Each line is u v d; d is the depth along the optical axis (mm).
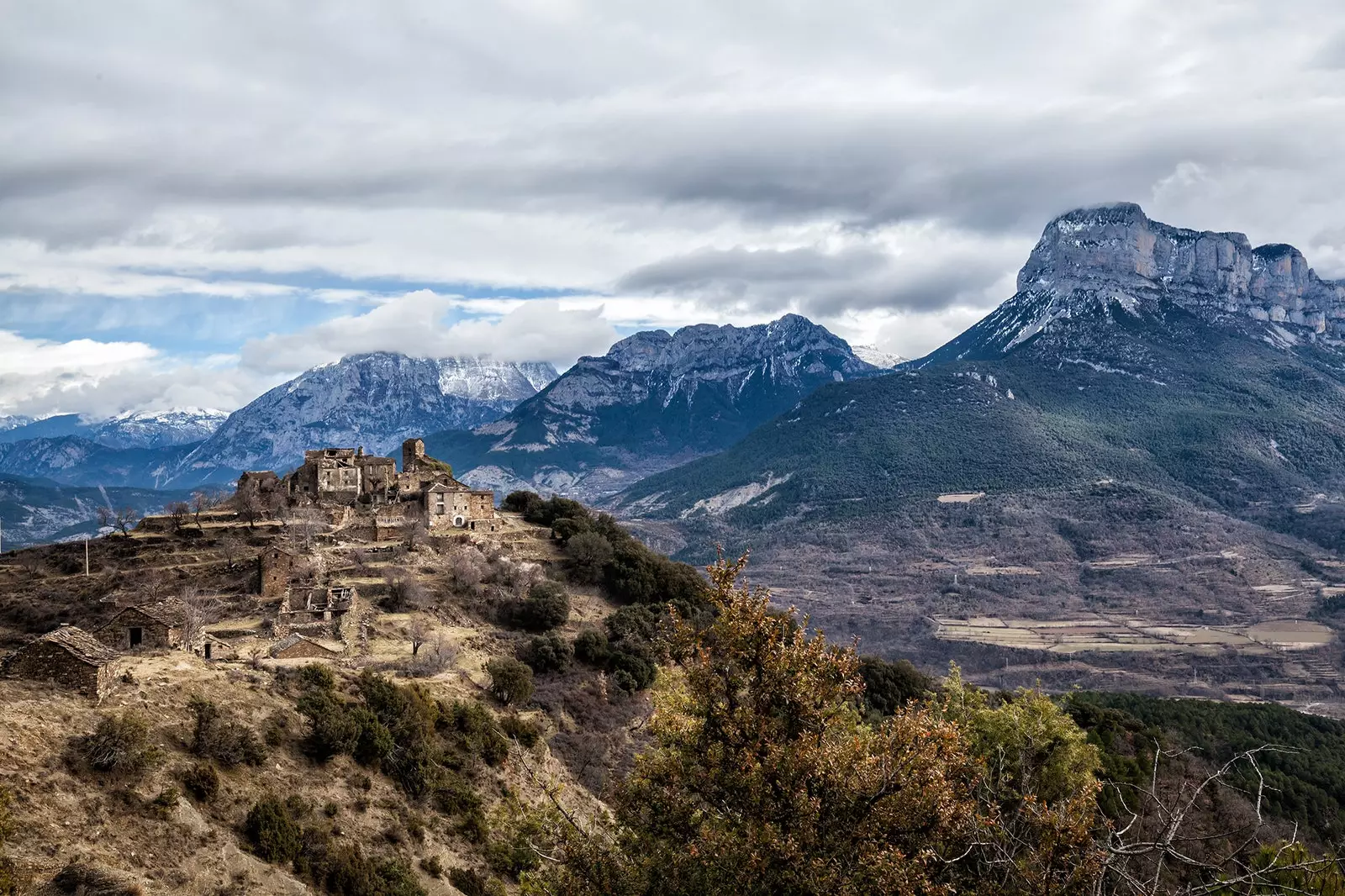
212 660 86375
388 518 171375
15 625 120188
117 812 53969
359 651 109562
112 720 58219
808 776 40406
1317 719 189125
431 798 75750
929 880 37906
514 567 152125
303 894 57844
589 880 43281
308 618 118250
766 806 40656
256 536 154625
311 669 80312
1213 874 40656
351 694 81062
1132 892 34625
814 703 43750
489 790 81875
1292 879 41156
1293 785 125125
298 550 144875
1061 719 74062
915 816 39125
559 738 103375
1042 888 33594
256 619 119062
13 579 137500
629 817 46438
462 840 73875
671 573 166500
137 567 139250
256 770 66125
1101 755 100625
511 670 106438
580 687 119062
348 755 73500
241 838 59188
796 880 37719
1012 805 49438
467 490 179500
